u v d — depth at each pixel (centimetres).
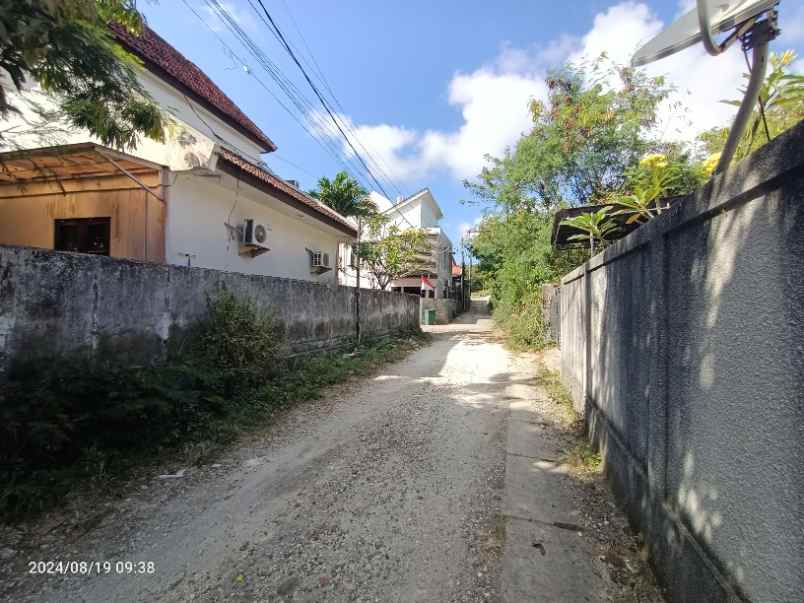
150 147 595
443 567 213
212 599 191
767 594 121
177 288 445
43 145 575
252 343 497
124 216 608
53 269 325
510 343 1109
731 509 143
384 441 392
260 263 820
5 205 664
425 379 677
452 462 343
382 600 191
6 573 207
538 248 1068
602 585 200
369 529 246
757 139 299
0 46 300
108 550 227
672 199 520
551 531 245
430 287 2180
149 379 351
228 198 724
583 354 437
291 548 229
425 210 2567
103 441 315
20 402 273
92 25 350
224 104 1041
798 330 111
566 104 1064
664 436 203
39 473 268
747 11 149
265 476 317
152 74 758
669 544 189
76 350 340
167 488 296
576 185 1118
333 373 646
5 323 294
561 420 455
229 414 422
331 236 1178
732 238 146
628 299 273
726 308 149
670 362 200
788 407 114
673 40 182
